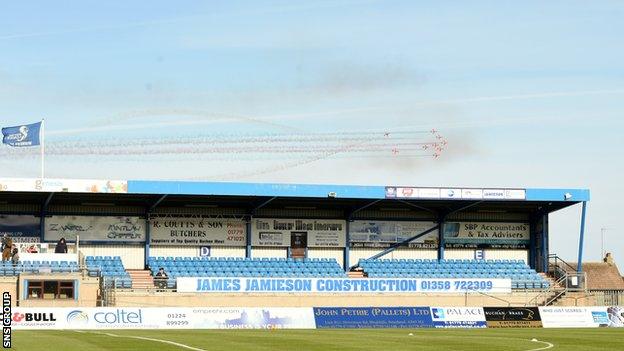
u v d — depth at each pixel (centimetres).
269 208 9006
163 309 6575
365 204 8931
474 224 9400
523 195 8681
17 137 8019
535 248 9425
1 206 8450
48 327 6278
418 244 9288
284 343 4659
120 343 4469
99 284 7731
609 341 5281
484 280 8544
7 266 7744
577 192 8769
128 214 8712
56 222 8556
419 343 4788
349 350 4278
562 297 8675
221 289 7988
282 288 8119
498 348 4494
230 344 4516
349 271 9012
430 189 8544
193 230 8831
